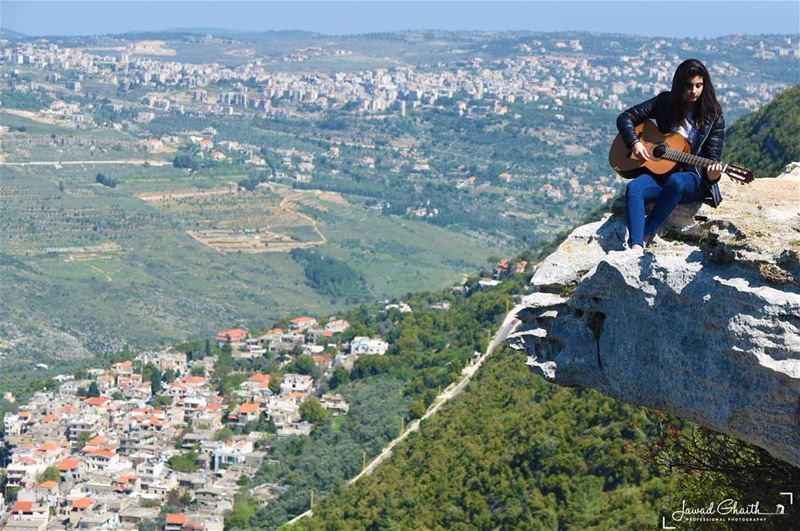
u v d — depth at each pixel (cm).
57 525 10238
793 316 1220
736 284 1270
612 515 5059
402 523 6894
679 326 1333
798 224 1333
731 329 1266
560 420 6450
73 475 11450
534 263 15262
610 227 1559
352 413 11638
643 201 1479
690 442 1764
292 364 14762
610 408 6112
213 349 17000
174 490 10675
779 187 1534
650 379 1377
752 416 1257
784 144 9094
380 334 15662
